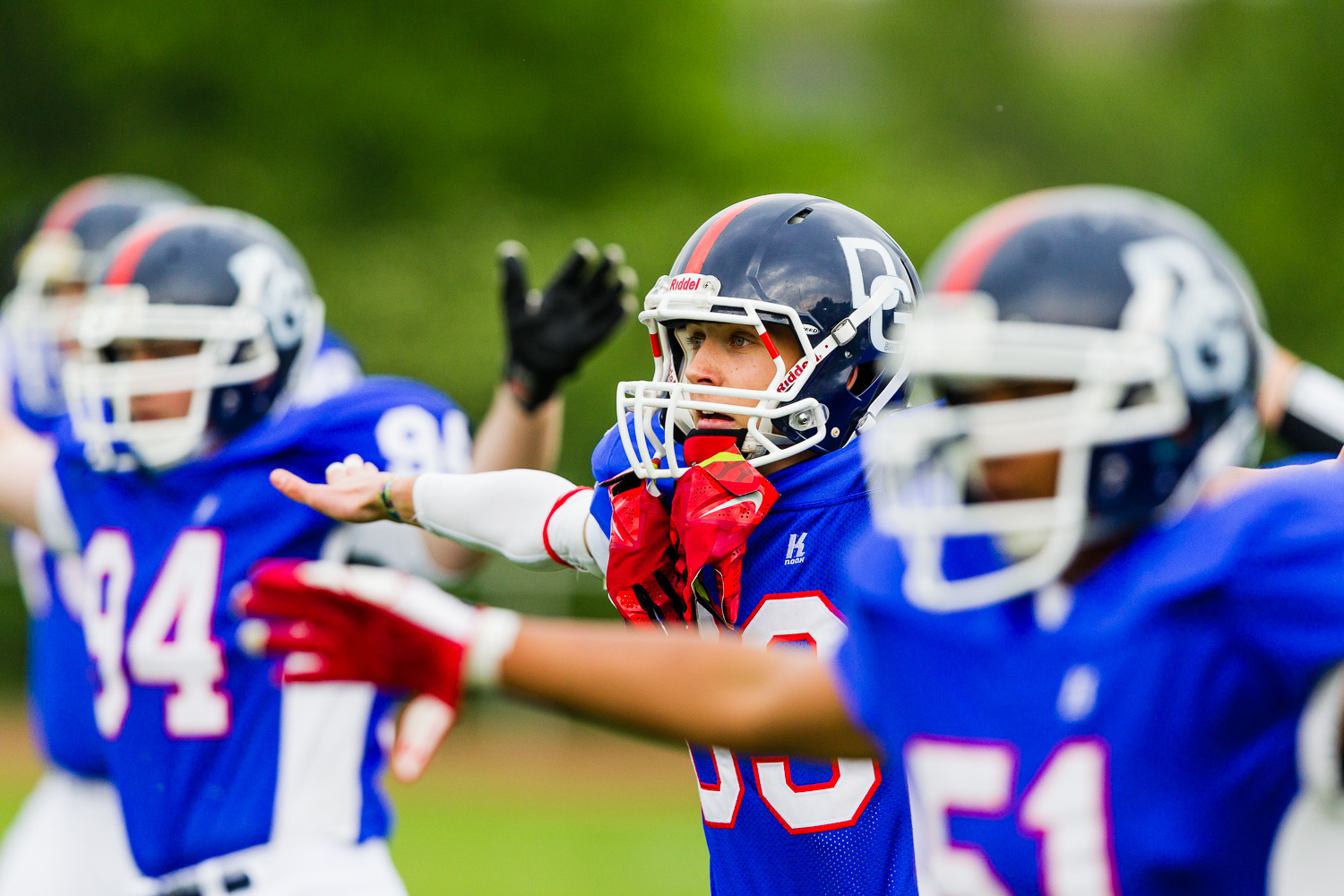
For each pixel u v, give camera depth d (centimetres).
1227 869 708
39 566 1991
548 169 8206
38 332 2316
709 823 1150
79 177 7512
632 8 8325
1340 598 679
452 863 3166
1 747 4569
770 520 1122
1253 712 703
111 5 7450
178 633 1410
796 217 1163
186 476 1451
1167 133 10256
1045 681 732
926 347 753
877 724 797
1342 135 7881
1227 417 745
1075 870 719
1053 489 741
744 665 800
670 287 1148
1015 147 12606
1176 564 712
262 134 7731
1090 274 731
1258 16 8475
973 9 12988
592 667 778
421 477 1163
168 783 1402
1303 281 7806
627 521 1123
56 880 1912
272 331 1485
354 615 764
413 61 7900
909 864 1077
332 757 1394
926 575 748
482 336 6309
